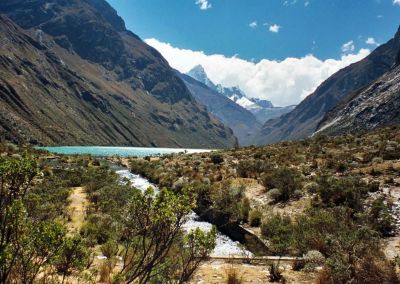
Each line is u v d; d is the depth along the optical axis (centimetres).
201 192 2641
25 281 504
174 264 780
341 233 1248
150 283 712
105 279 870
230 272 998
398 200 1991
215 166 4453
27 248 503
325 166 3316
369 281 857
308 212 1872
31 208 595
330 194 2095
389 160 3259
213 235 566
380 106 16100
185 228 2111
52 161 5503
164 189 516
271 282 977
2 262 465
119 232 1522
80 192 3083
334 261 966
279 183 2564
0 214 473
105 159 7394
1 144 5250
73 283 759
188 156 6856
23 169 482
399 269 950
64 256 615
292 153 4678
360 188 2169
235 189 2552
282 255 1423
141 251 768
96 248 1407
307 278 1008
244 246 1694
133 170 5375
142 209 520
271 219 1841
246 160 4562
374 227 1548
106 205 2258
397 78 17800
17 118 19562
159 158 7456
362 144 4731
